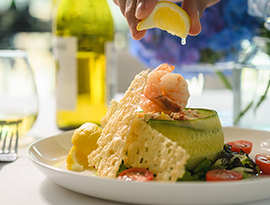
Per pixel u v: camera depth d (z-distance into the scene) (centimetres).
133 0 34
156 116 32
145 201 25
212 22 55
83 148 35
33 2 100
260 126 52
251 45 52
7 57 46
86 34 54
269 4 49
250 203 27
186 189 23
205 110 36
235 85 52
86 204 27
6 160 39
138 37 34
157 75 33
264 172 34
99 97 54
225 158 33
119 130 31
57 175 27
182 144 31
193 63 58
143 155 30
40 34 111
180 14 33
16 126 43
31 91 47
